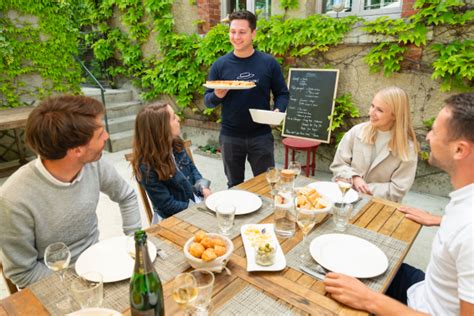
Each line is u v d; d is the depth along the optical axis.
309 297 0.93
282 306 0.90
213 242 1.06
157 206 1.77
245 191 1.61
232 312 0.87
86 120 1.09
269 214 1.42
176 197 1.87
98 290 0.85
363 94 3.48
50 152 1.07
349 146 2.01
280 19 3.83
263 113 2.17
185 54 4.62
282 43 3.68
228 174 2.65
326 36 3.41
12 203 1.09
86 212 1.30
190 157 2.24
